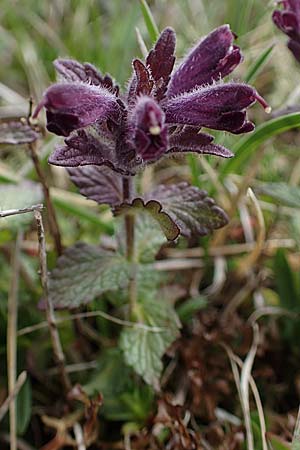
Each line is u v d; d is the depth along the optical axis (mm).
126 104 221
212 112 215
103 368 264
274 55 341
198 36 349
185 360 270
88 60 338
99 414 260
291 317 280
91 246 252
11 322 262
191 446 250
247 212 297
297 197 260
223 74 225
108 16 369
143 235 258
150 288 258
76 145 219
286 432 254
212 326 281
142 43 267
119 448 260
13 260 271
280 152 323
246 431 253
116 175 241
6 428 261
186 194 241
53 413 265
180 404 259
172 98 221
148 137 200
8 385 264
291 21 246
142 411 259
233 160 273
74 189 311
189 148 219
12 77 348
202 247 294
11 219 263
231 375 271
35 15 351
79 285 246
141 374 244
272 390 273
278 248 280
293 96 314
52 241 290
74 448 255
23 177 292
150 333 252
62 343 272
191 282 292
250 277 291
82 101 207
